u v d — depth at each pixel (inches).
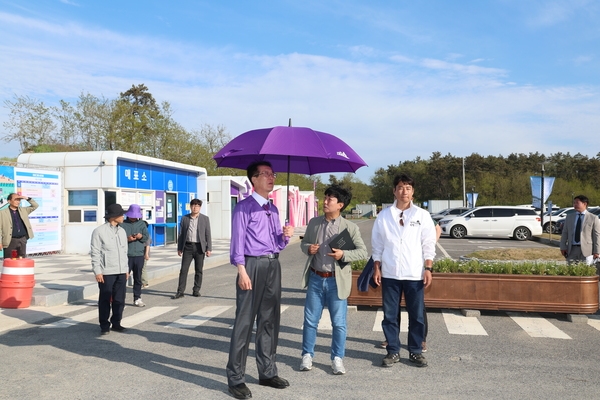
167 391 187.0
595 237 336.5
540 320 310.5
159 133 1577.3
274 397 180.5
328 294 209.8
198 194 992.2
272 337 194.4
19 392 185.8
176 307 362.6
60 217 703.1
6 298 355.3
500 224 1076.5
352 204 3614.7
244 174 1863.9
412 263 215.9
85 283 436.1
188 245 404.2
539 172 3206.2
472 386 191.9
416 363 219.5
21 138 1309.1
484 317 318.3
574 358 230.2
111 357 233.8
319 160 225.3
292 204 1721.2
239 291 187.5
